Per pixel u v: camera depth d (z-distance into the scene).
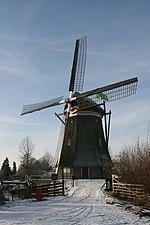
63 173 44.62
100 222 15.66
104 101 40.16
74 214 18.23
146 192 28.42
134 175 31.16
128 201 26.23
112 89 39.12
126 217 17.56
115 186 31.00
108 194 30.83
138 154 32.44
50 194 30.64
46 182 43.09
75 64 44.78
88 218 16.88
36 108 46.19
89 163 44.00
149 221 16.34
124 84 37.94
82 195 30.45
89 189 34.94
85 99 42.31
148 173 29.52
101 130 47.47
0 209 20.66
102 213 18.84
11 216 17.41
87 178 43.88
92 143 45.34
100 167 44.47
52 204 23.72
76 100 42.94
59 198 28.42
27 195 30.50
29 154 70.12
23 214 18.20
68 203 24.39
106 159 45.56
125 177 32.34
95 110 46.47
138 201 24.23
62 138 45.91
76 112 43.19
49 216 17.39
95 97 41.09
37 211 19.53
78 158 44.06
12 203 24.66
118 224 15.35
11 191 32.16
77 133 44.97
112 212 19.36
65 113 45.09
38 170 82.81
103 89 39.72
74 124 45.31
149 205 22.25
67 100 43.84
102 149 46.25
